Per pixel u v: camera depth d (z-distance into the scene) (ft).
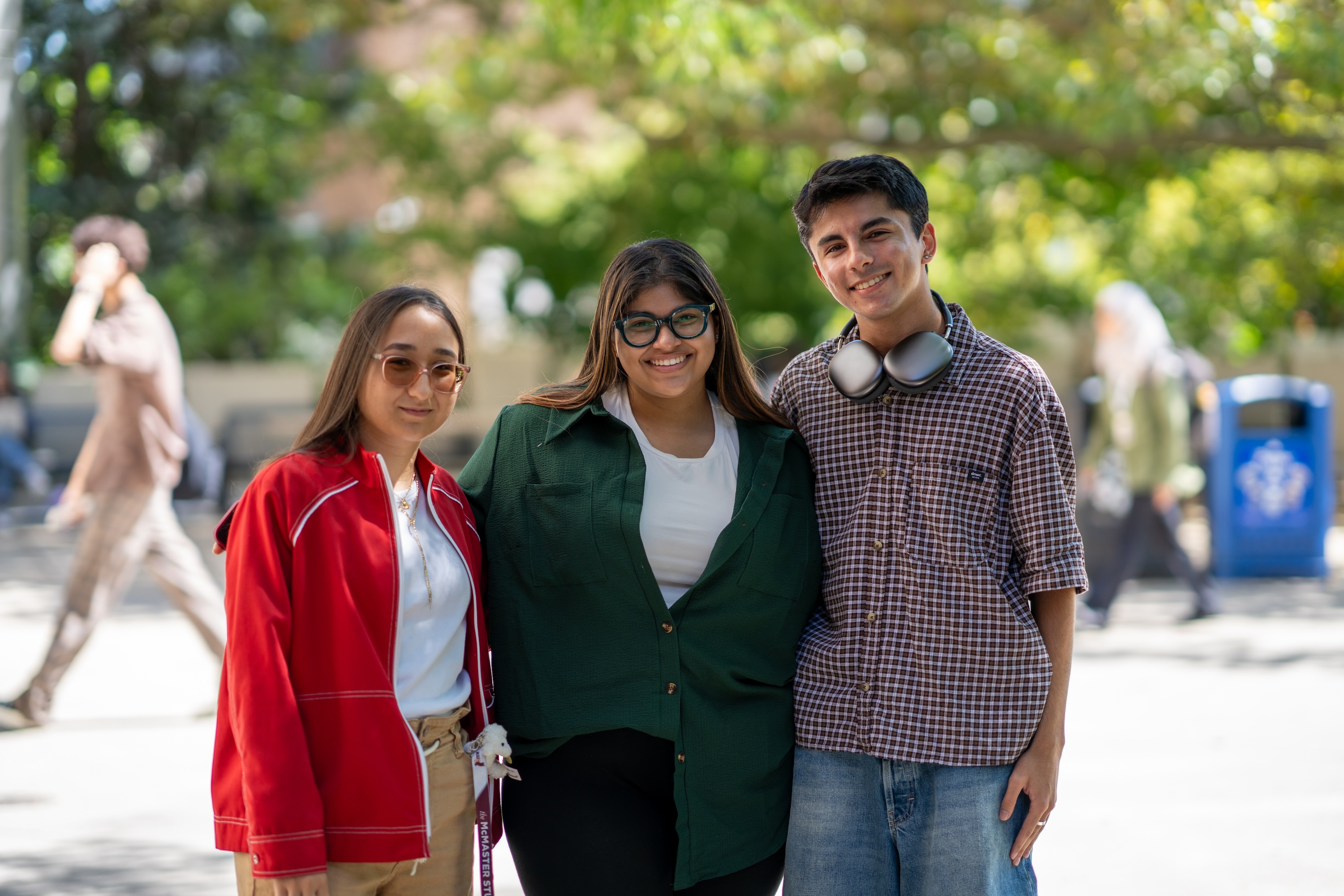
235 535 8.18
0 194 35.14
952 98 40.16
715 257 52.80
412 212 56.29
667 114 45.65
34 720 19.45
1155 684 22.44
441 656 8.51
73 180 50.67
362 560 8.16
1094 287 52.65
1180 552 28.04
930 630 9.00
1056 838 15.17
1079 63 34.58
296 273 57.88
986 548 9.02
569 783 9.20
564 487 9.32
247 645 7.89
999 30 35.86
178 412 19.57
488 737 8.60
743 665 9.25
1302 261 47.96
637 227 53.26
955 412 9.04
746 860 9.28
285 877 7.65
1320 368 55.11
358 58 53.98
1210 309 50.11
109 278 18.94
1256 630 27.14
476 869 9.67
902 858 9.10
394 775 8.04
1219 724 19.80
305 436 8.52
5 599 29.84
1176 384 27.50
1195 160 41.75
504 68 47.19
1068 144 39.93
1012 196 48.78
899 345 9.12
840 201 9.07
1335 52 29.94
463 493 9.20
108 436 19.26
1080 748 18.63
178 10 47.83
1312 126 36.29
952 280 53.21
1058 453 8.93
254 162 51.70
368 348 8.45
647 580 9.11
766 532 9.32
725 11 31.12
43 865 14.19
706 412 9.81
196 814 15.87
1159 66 32.37
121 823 15.56
